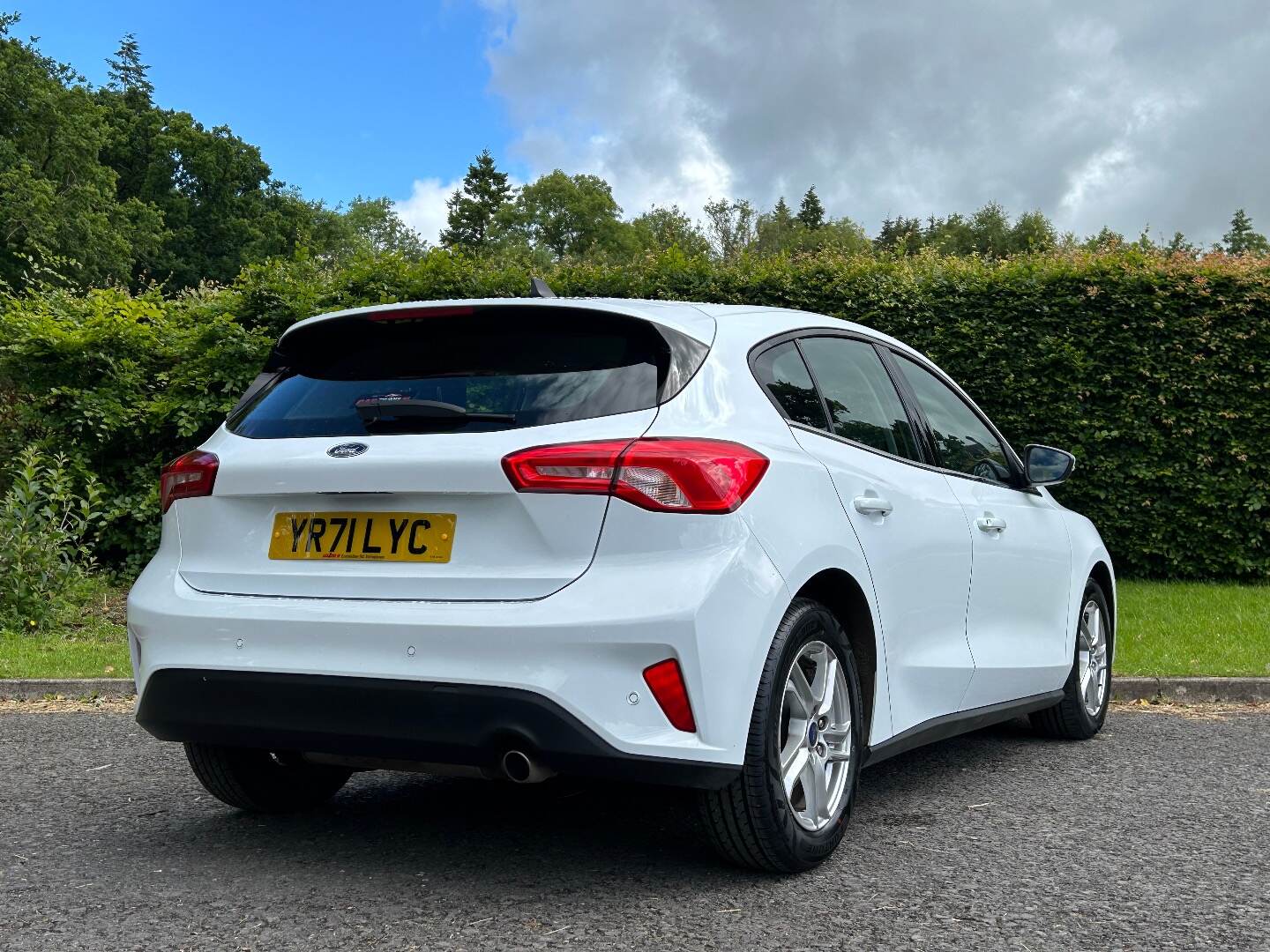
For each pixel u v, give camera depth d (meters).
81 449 11.09
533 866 3.57
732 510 3.18
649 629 2.99
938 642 4.30
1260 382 11.38
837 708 3.62
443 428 3.29
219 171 73.88
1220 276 11.35
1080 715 5.65
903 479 4.20
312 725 3.24
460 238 107.69
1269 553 11.59
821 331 4.25
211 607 3.39
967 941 2.95
